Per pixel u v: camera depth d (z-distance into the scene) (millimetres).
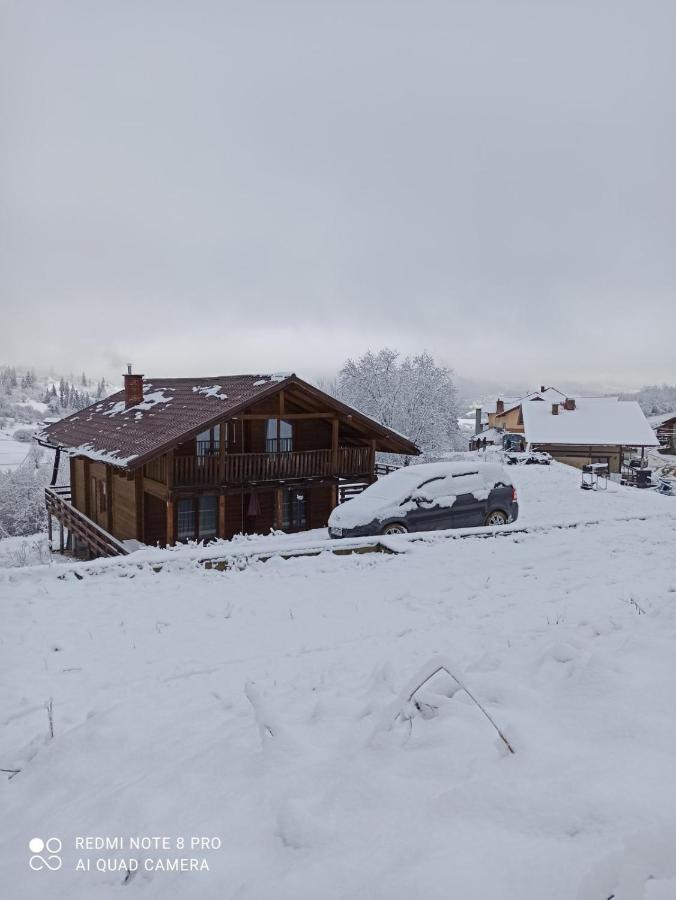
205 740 4445
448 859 2365
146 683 6395
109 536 21562
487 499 16500
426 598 9289
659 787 2668
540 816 2564
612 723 3377
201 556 11203
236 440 23312
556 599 8742
